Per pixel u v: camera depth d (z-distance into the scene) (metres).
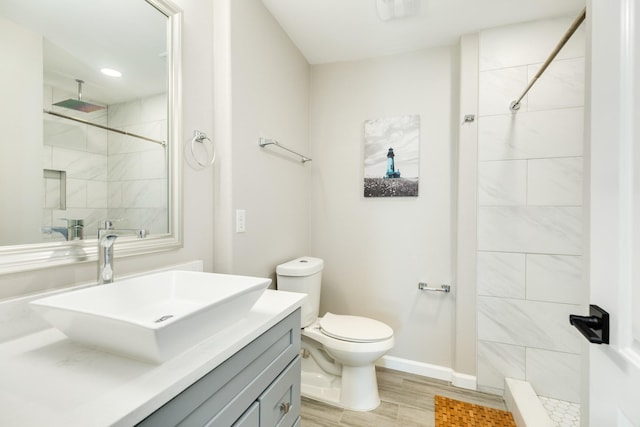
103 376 0.55
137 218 1.04
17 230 0.73
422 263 2.02
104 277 0.83
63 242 0.83
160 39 1.11
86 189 0.89
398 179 2.06
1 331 0.69
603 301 0.56
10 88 0.72
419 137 2.02
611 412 0.53
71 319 0.60
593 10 0.61
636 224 0.47
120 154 0.99
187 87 1.23
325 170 2.27
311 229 2.31
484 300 1.79
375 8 1.63
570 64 1.64
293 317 1.00
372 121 2.13
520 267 1.72
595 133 0.59
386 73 2.11
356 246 2.19
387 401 1.70
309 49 2.07
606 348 0.55
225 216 1.37
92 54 0.90
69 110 0.85
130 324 0.53
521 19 1.69
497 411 1.61
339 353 1.58
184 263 1.21
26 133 0.75
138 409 0.46
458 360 1.85
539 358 1.69
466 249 1.83
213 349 0.65
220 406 0.66
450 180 1.95
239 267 1.44
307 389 1.76
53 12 0.81
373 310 2.14
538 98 1.68
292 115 2.00
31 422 0.42
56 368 0.57
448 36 1.87
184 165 1.22
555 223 1.66
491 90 1.76
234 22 1.38
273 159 1.76
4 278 0.71
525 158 1.71
